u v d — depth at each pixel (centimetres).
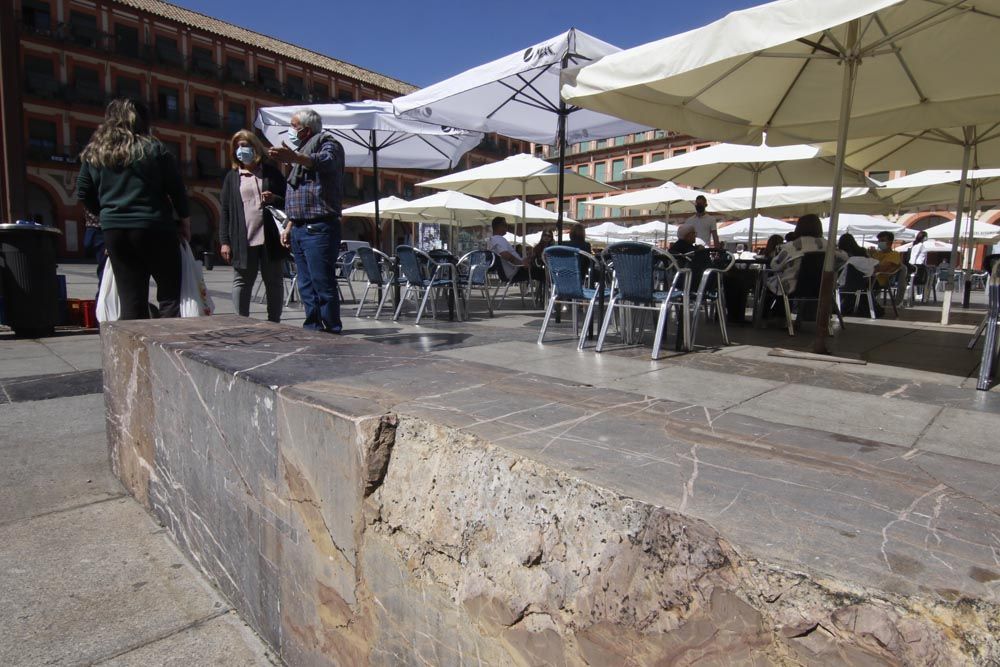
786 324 653
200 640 165
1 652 157
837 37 482
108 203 358
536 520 95
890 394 324
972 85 525
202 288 432
